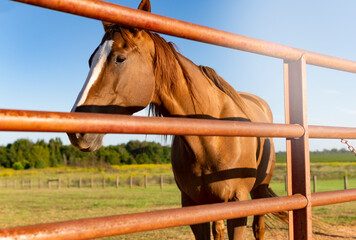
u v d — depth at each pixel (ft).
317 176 108.37
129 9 3.35
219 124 3.79
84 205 39.75
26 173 198.70
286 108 4.90
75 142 5.19
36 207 38.45
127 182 108.47
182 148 7.25
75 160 248.93
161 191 67.77
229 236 7.06
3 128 2.62
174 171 7.82
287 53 4.66
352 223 21.93
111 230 2.98
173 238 18.54
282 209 4.22
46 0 2.84
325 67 5.27
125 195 56.95
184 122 3.55
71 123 2.93
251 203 3.95
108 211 33.12
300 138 4.68
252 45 4.30
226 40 4.06
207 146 6.87
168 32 3.64
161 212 3.31
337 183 78.89
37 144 259.19
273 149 9.77
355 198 5.21
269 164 9.01
